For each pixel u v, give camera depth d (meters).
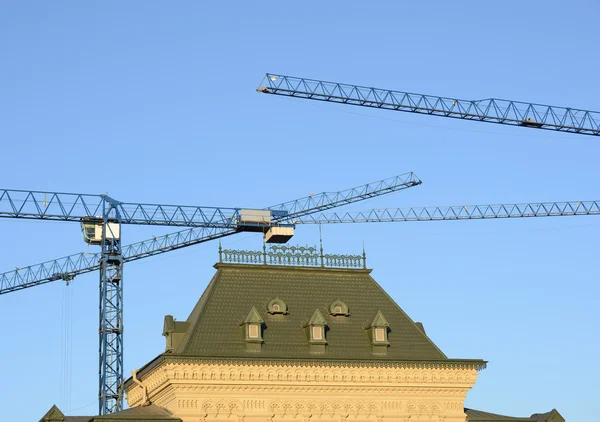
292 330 140.62
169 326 138.50
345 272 151.50
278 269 148.12
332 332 142.38
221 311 139.88
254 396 133.25
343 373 137.12
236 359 132.50
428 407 141.25
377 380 138.75
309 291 147.12
